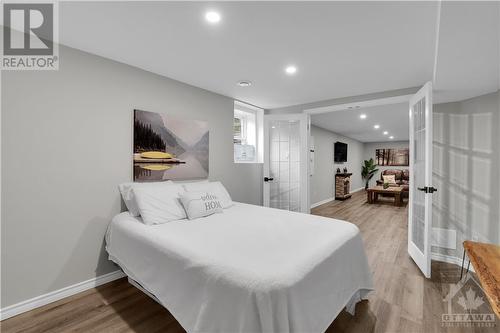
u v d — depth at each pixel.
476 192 2.56
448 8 1.10
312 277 1.31
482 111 2.51
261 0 1.44
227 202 2.80
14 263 1.79
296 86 3.03
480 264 1.46
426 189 2.36
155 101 2.64
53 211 1.96
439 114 2.86
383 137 8.81
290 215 2.37
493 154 2.41
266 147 3.99
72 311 1.87
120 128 2.36
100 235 2.25
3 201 1.74
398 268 2.60
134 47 2.05
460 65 1.79
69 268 2.07
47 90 1.92
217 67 2.47
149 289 1.67
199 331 1.22
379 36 1.83
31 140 1.85
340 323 1.74
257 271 1.21
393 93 3.13
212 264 1.31
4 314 1.75
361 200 7.34
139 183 2.46
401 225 4.38
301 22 1.67
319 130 6.61
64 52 2.01
